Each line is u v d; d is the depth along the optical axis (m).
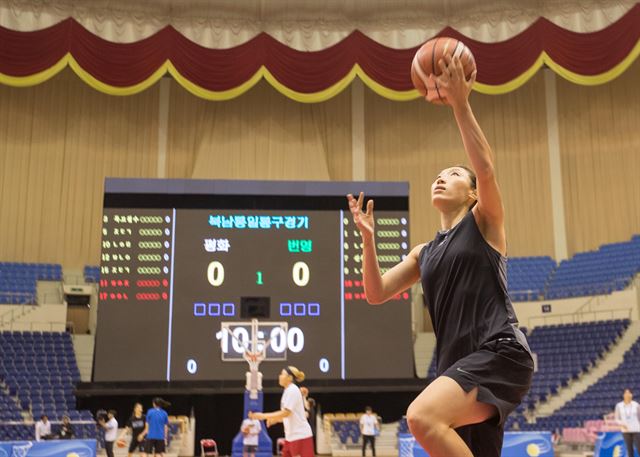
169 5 20.05
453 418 2.11
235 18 20.22
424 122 21.42
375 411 16.19
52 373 16.77
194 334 14.27
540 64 18.89
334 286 14.69
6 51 17.98
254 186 14.91
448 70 2.15
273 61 19.31
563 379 17.41
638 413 10.95
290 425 7.16
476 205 2.47
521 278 19.98
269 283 14.59
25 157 19.94
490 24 20.14
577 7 19.77
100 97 20.66
